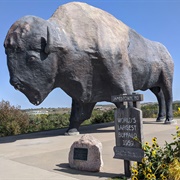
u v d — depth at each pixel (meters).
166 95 16.03
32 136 13.09
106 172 6.36
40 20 10.84
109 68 11.62
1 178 6.15
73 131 12.99
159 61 15.16
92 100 12.40
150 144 9.45
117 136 5.96
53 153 8.70
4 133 16.14
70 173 6.38
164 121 17.56
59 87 11.91
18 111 17.94
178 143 5.61
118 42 12.03
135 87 13.82
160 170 5.24
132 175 5.55
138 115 5.68
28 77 10.55
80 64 11.31
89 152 6.54
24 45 10.50
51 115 22.67
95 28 11.67
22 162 7.61
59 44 10.67
